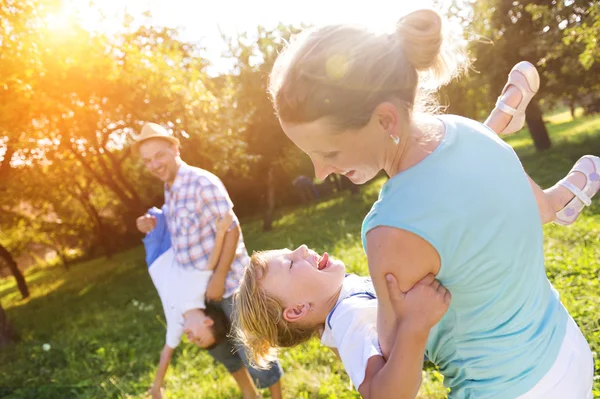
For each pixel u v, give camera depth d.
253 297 2.05
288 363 4.67
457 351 1.50
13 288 27.41
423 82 1.39
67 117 13.84
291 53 1.30
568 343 1.51
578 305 4.20
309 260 2.05
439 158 1.32
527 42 18.86
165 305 3.88
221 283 3.62
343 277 2.04
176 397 4.82
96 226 28.77
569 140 23.06
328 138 1.27
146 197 26.20
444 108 1.51
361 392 1.47
